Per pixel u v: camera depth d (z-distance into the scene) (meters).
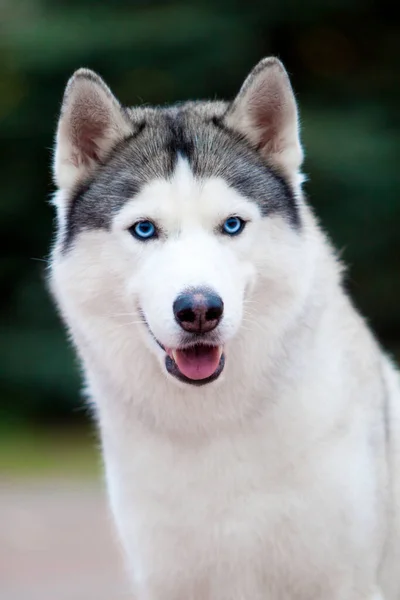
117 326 6.88
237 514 6.80
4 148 25.28
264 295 6.81
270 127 7.22
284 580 6.97
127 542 7.16
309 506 6.77
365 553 6.97
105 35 23.55
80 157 7.24
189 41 23.67
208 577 6.99
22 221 25.69
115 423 7.02
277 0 24.64
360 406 7.07
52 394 25.30
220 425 6.74
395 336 26.23
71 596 11.52
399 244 24.72
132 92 24.94
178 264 6.43
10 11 25.42
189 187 6.69
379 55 26.52
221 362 6.53
